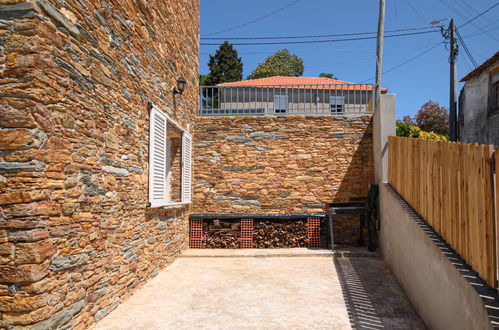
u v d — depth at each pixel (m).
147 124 5.03
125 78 4.28
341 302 4.25
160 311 3.95
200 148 8.04
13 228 2.59
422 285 3.74
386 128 6.59
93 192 3.47
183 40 7.10
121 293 4.16
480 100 12.49
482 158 2.52
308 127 7.99
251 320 3.69
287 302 4.25
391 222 5.70
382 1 9.12
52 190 2.81
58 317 2.86
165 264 5.96
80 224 3.22
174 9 6.46
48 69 2.76
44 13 2.73
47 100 2.75
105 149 3.74
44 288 2.68
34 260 2.59
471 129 13.10
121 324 3.57
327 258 6.71
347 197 7.84
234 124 8.04
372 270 5.77
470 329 2.43
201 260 6.62
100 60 3.64
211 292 4.64
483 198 2.50
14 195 2.59
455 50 12.34
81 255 3.23
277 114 8.09
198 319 3.71
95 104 3.52
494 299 2.21
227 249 7.59
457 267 2.75
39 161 2.66
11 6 2.62
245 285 4.96
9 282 2.58
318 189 7.89
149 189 5.04
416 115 22.06
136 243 4.63
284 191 7.90
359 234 7.89
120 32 4.15
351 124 7.95
